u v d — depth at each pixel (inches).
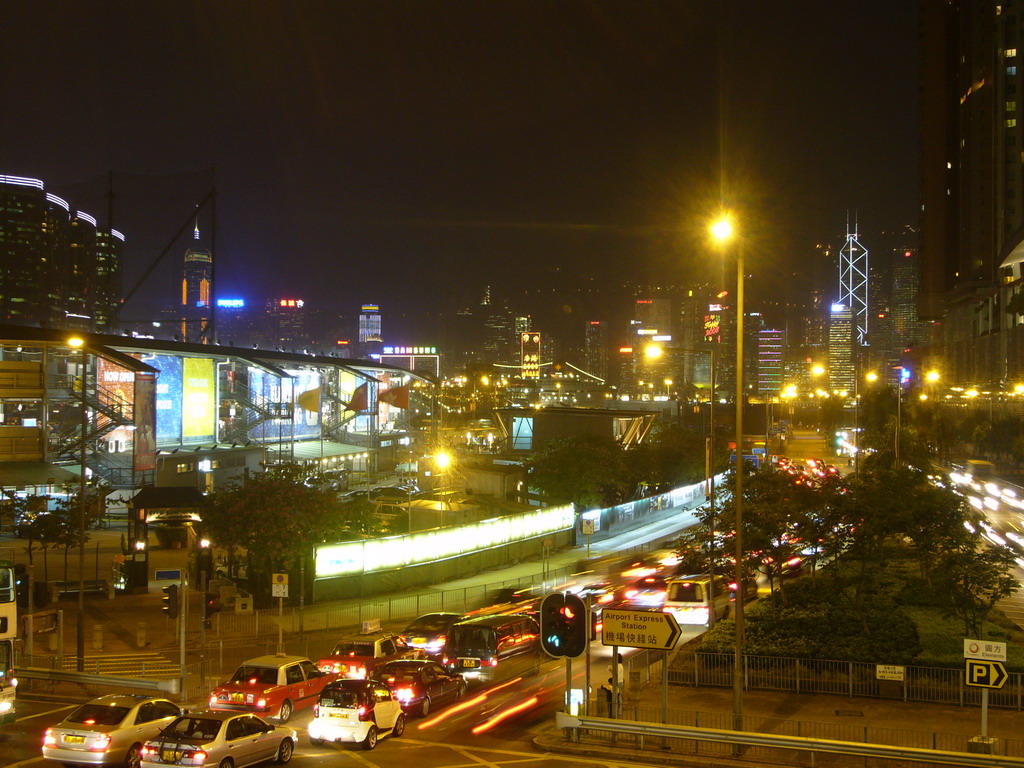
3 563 1104.8
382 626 1919.3
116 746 909.2
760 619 1599.4
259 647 1707.7
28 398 3267.7
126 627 1819.6
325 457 4810.5
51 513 2187.5
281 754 968.9
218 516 2160.4
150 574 2273.6
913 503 1676.9
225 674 1473.9
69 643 1684.3
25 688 1333.7
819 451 7504.9
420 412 7145.7
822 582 1860.2
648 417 4945.9
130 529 2482.8
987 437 5979.3
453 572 2479.1
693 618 1747.0
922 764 958.4
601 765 977.5
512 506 3070.9
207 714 914.7
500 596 2132.1
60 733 914.7
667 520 3779.5
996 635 1501.0
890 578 1929.1
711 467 1768.0
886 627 1524.4
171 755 864.9
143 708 958.4
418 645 1617.9
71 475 3159.5
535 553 2869.1
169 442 4077.3
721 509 1871.3
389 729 1078.4
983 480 4658.0
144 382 3481.8
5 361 3250.5
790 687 1289.4
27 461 3228.3
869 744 919.7
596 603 1914.4
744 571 1692.9
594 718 1027.3
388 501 3174.2
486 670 1424.7
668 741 1050.1
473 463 3924.7
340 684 1071.6
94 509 2783.0
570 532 3097.9
